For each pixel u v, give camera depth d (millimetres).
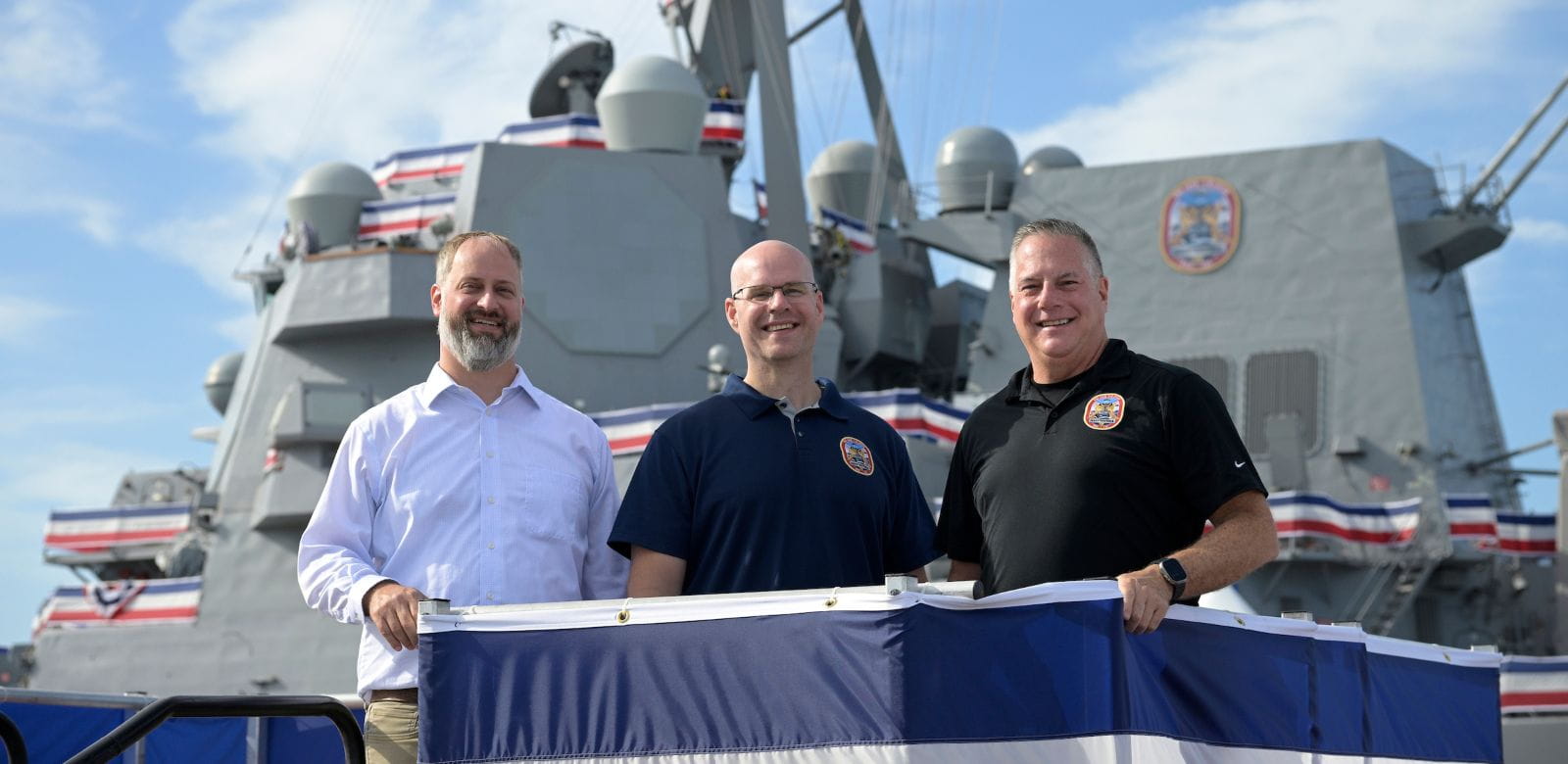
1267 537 3963
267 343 19938
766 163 20266
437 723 3684
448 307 4762
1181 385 4230
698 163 19891
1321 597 17406
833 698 3359
